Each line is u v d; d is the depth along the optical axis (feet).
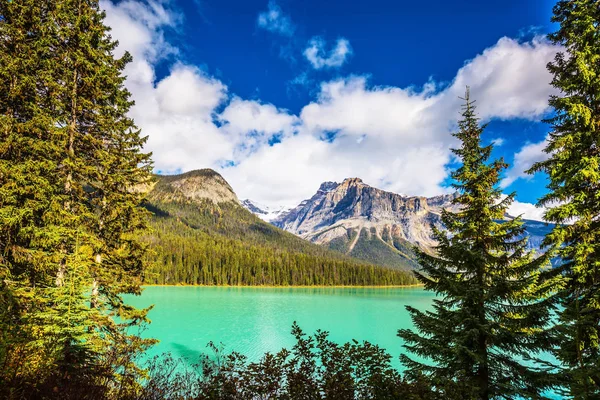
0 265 36.68
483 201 32.83
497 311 31.22
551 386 27.55
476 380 29.14
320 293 345.51
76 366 23.29
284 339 115.34
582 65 28.53
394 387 18.80
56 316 28.91
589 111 28.25
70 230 38.34
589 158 27.86
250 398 20.24
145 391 21.27
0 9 39.65
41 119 38.19
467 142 35.35
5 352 18.75
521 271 30.71
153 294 266.77
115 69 45.80
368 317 174.40
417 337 32.73
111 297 44.37
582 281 27.91
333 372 21.07
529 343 29.48
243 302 230.89
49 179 39.93
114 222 44.80
